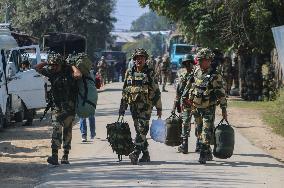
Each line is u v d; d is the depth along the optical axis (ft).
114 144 104.01
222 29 248.52
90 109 103.81
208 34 253.85
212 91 103.35
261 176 93.40
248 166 102.22
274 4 237.25
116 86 380.58
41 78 170.50
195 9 253.03
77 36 320.91
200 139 106.93
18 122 178.19
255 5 233.76
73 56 104.42
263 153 117.91
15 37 206.59
